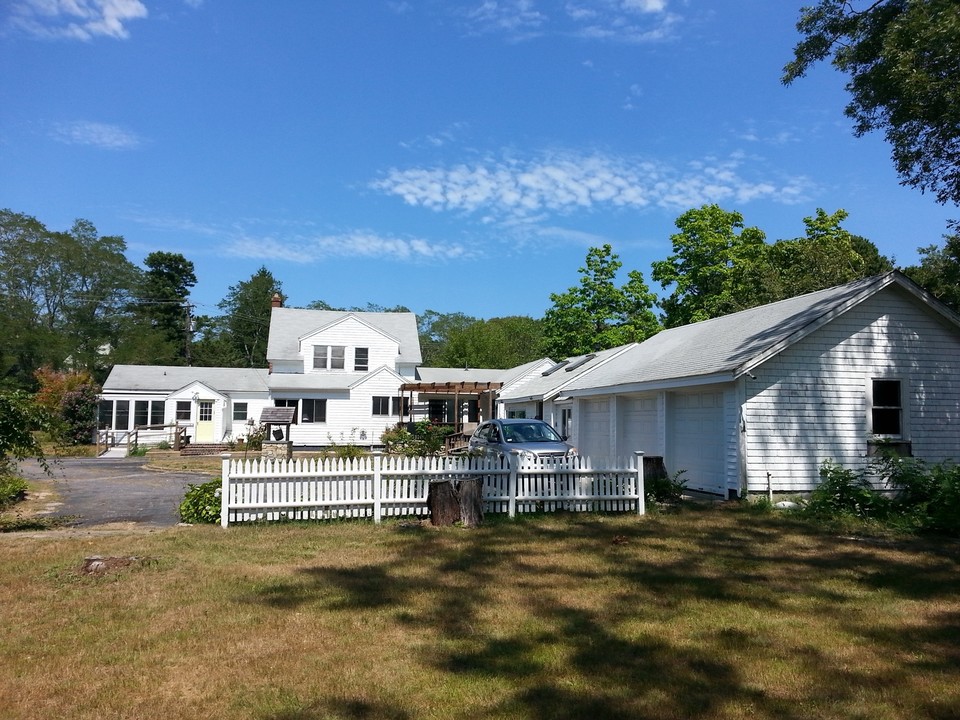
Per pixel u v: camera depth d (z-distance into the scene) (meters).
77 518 12.22
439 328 93.06
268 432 33.38
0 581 7.41
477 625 5.94
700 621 6.09
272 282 79.38
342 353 37.72
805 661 5.12
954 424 14.82
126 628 5.86
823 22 15.99
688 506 13.33
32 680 4.71
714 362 14.93
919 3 13.46
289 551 9.10
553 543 9.73
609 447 20.92
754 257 37.06
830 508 12.53
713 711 4.27
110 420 34.97
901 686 4.66
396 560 8.56
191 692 4.54
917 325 14.87
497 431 17.45
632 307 40.31
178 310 64.62
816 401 14.23
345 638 5.61
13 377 50.94
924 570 8.12
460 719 4.14
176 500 14.62
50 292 56.44
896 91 14.57
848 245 33.44
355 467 11.66
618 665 5.02
